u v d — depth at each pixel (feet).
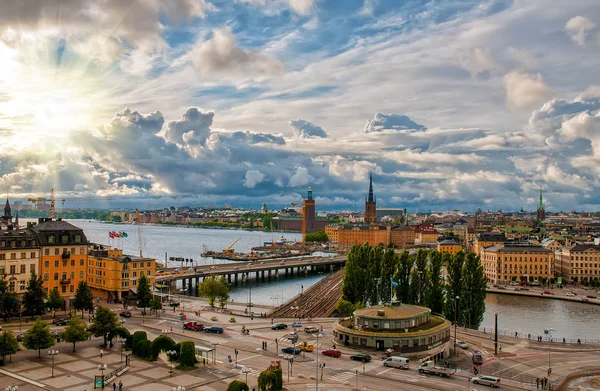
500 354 465.88
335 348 463.01
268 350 453.58
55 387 347.77
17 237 590.55
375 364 418.10
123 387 350.64
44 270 607.37
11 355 418.10
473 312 643.04
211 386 355.56
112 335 443.73
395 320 474.08
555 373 408.46
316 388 343.87
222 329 520.42
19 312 556.51
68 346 449.06
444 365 423.64
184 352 396.78
